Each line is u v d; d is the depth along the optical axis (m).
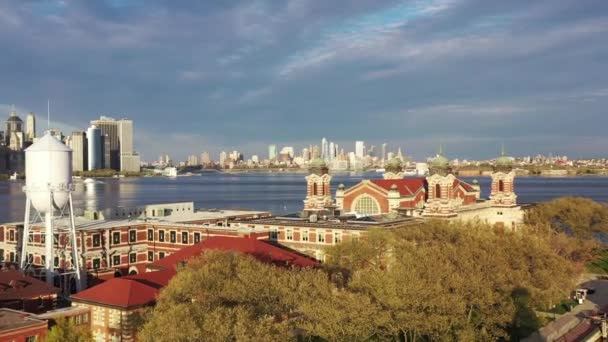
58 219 159.88
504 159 181.12
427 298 79.38
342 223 138.88
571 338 102.75
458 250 100.44
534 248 108.12
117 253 146.00
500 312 87.44
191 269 89.56
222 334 65.38
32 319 86.62
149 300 95.25
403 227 132.62
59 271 139.38
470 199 196.12
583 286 144.25
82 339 74.56
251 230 138.62
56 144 125.62
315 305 79.62
